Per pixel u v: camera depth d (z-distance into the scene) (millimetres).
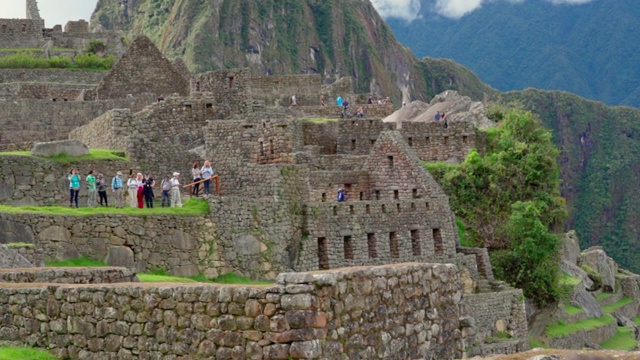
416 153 71438
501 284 61625
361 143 73875
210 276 45750
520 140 75125
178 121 67750
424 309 19016
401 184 64188
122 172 51188
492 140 75938
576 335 73125
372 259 54156
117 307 18438
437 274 19594
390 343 17812
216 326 16938
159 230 44219
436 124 75250
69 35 122750
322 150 72812
